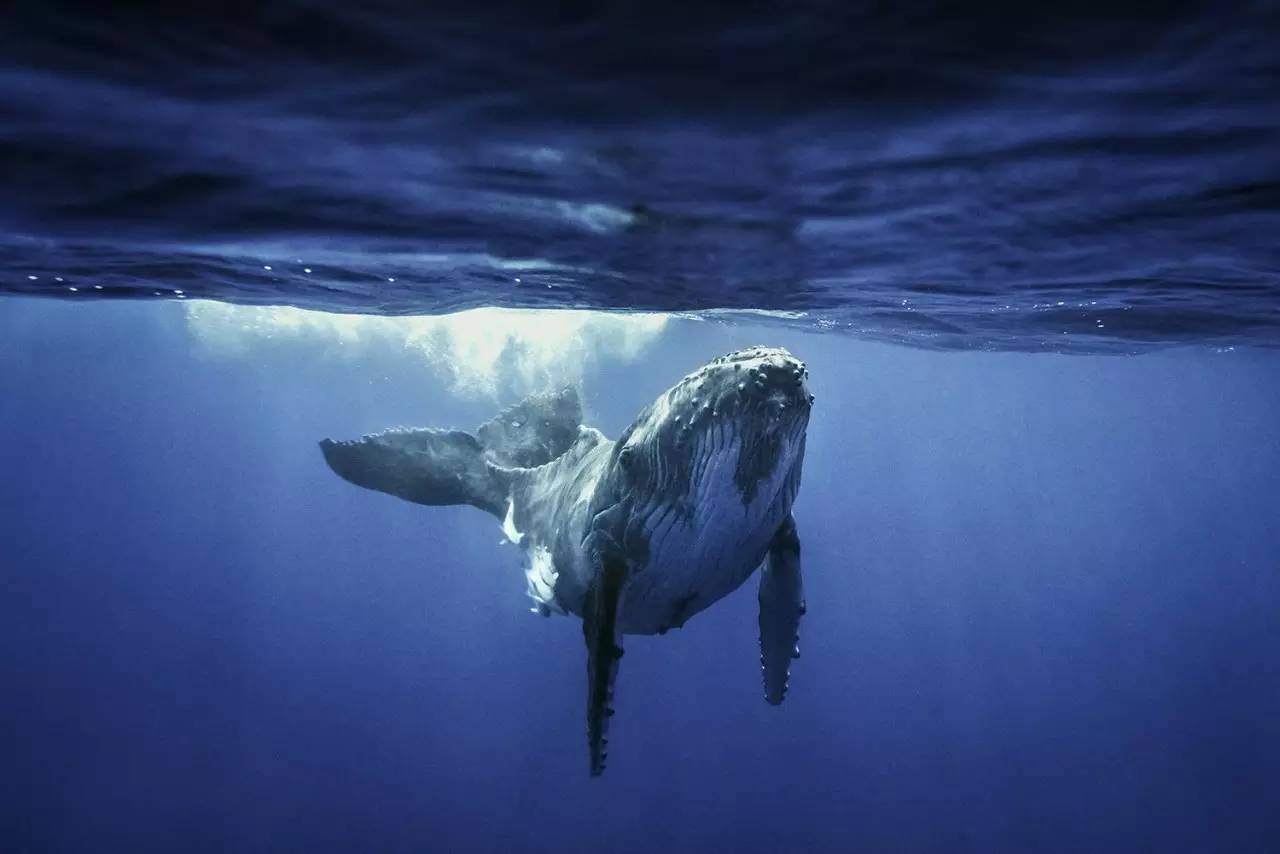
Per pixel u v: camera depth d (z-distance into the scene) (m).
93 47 4.23
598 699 6.98
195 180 6.39
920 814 39.28
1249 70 4.39
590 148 5.61
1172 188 6.45
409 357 37.19
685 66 4.38
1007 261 9.11
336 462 11.60
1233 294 11.43
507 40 4.09
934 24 3.95
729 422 6.89
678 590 7.81
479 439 11.80
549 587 9.26
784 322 17.12
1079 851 35.03
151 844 34.72
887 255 8.80
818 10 3.81
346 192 6.64
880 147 5.57
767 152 5.66
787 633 8.15
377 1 3.73
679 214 7.23
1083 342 18.25
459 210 7.13
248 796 41.97
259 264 9.38
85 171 6.22
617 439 8.05
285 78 4.57
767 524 7.48
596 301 11.96
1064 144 5.51
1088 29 3.99
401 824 38.22
